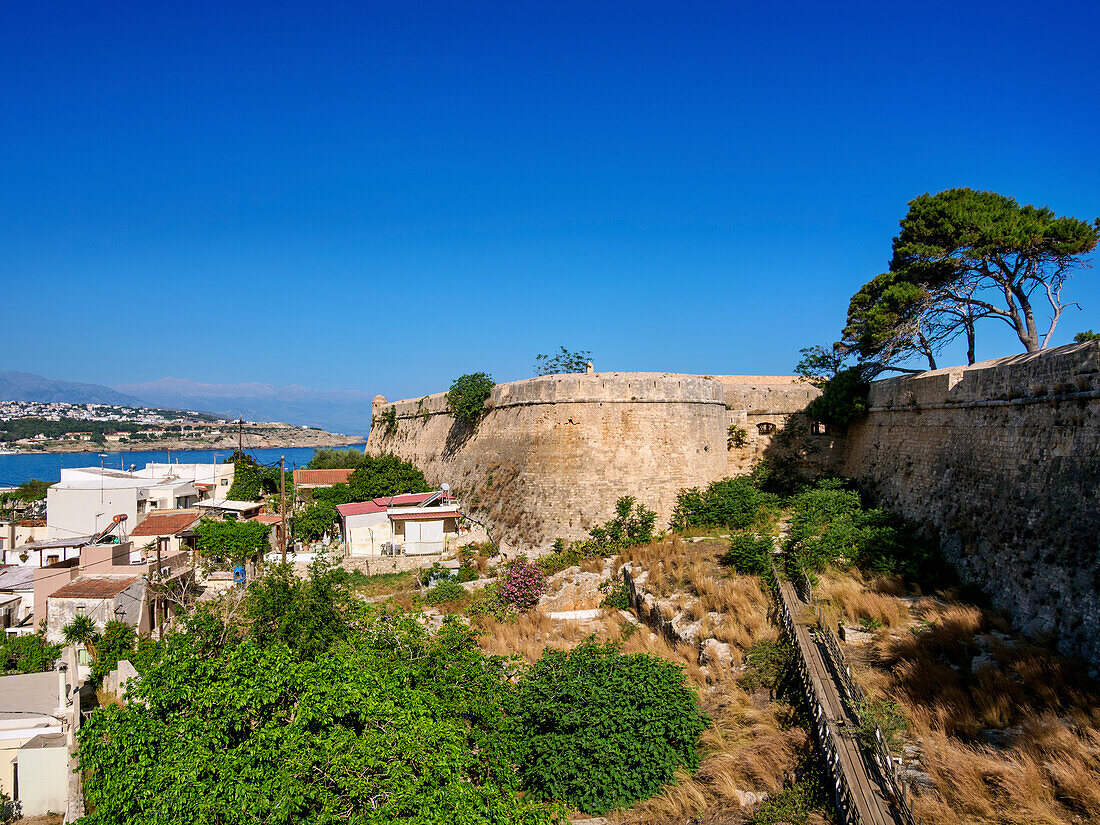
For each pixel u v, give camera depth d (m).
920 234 34.56
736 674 17.84
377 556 38.22
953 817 10.42
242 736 12.48
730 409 40.56
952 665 15.66
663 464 35.66
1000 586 19.25
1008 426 21.56
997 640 16.53
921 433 28.34
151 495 49.47
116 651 26.45
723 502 33.12
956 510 23.41
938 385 27.08
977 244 31.91
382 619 19.02
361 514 40.50
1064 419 18.75
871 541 23.81
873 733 11.88
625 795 14.08
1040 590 17.48
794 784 12.70
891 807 10.40
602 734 14.84
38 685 24.17
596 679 16.23
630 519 33.94
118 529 43.72
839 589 20.33
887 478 30.92
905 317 34.03
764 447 40.19
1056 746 11.76
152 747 11.91
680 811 13.23
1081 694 13.35
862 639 17.48
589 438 35.81
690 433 36.84
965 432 24.41
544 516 35.31
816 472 38.38
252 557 40.91
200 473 67.81
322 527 44.72
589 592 28.59
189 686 12.80
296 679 13.05
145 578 31.12
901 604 19.20
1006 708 13.30
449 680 15.94
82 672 26.14
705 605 22.05
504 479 39.00
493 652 22.67
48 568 31.19
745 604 21.03
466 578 34.25
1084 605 15.82
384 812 10.62
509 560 35.03
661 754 14.47
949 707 13.48
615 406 36.22
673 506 35.28
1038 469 19.45
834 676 15.05
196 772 11.02
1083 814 10.27
